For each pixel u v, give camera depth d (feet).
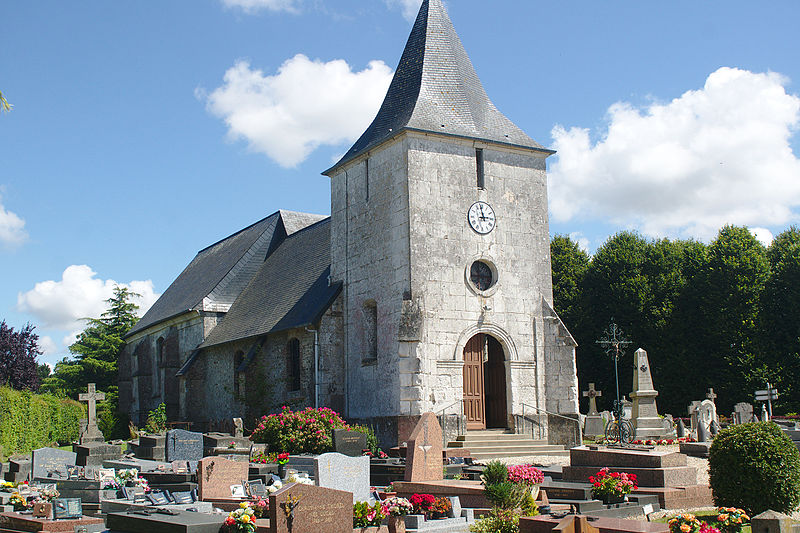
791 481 48.44
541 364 97.25
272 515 40.27
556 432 93.04
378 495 57.16
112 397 192.85
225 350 126.41
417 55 103.35
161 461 82.33
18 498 51.55
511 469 50.39
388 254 94.89
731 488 49.52
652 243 158.51
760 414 124.88
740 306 138.51
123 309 217.56
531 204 100.37
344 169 105.19
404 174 93.45
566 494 52.34
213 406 128.77
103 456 78.43
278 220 147.84
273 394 111.96
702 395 139.85
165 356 146.10
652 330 146.30
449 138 95.35
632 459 59.11
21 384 136.77
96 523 47.06
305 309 106.42
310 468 66.64
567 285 166.30
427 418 62.23
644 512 51.08
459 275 93.76
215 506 53.98
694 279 144.25
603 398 154.51
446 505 48.67
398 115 99.25
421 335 88.84
